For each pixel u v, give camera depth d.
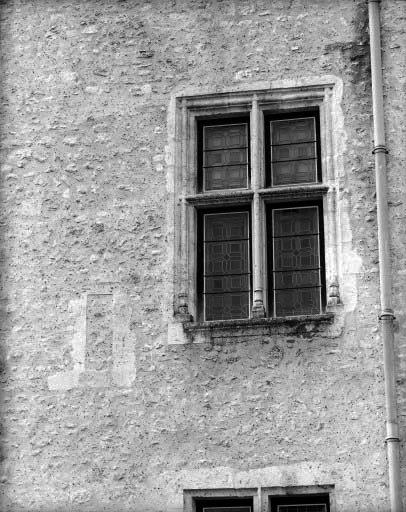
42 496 12.77
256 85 13.87
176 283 13.33
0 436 12.99
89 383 13.08
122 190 13.73
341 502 12.35
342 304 12.98
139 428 12.88
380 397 12.63
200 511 12.69
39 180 13.87
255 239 13.38
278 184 13.74
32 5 14.56
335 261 13.19
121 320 13.27
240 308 13.41
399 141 13.44
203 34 14.17
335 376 12.77
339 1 14.07
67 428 12.96
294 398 12.76
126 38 14.29
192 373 12.98
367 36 13.89
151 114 13.96
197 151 13.96
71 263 13.53
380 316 12.80
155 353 13.10
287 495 12.50
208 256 13.63
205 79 13.99
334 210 13.37
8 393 13.13
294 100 13.83
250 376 12.89
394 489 12.20
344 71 13.80
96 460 12.83
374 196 13.32
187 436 12.79
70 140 13.97
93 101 14.09
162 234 13.52
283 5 14.15
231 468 12.62
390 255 13.04
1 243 13.67
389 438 12.38
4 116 14.16
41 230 13.70
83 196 13.76
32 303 13.44
